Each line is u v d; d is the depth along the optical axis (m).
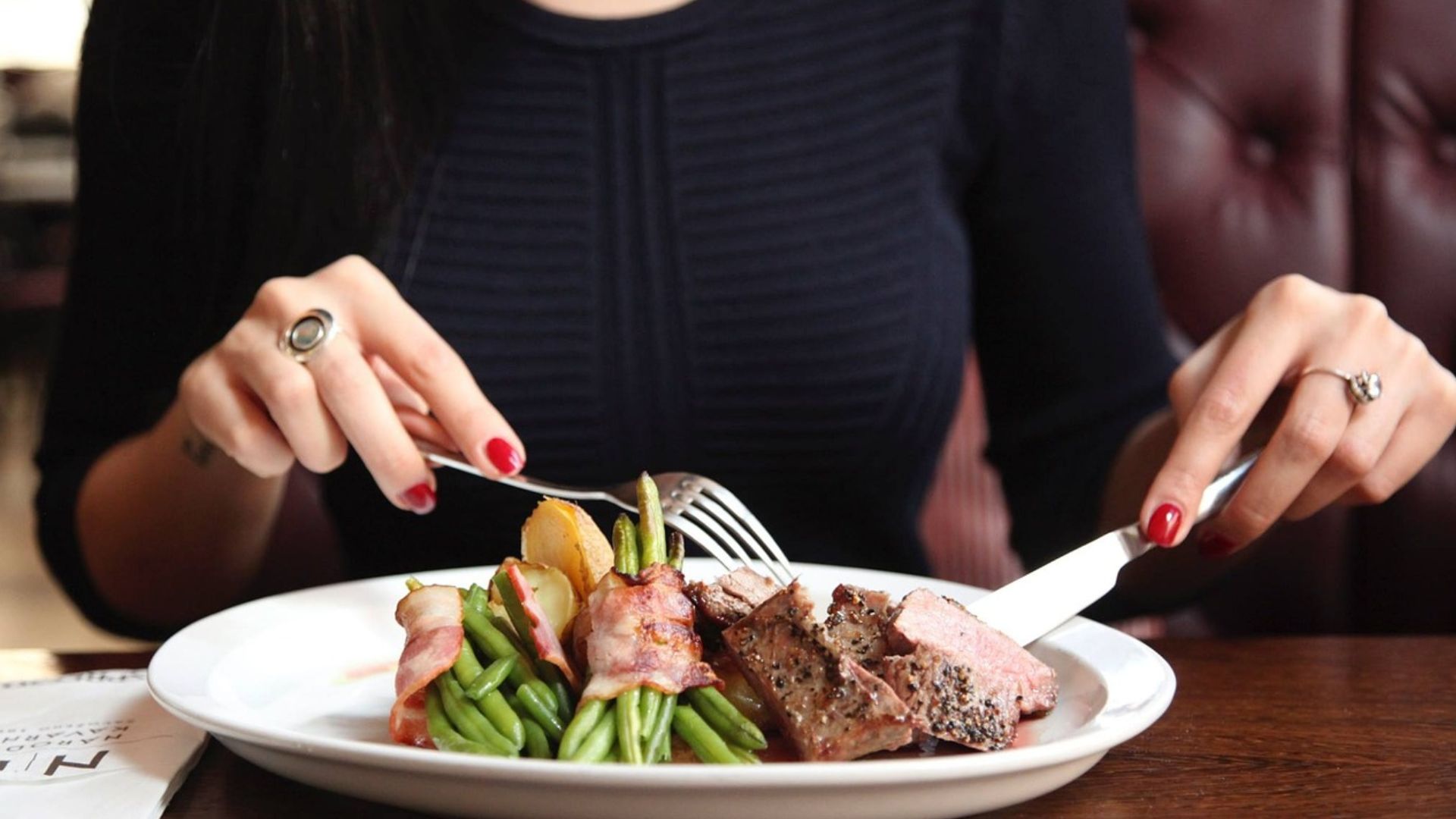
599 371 0.91
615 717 0.56
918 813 0.53
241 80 0.86
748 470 0.92
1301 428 0.70
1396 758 0.61
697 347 0.91
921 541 0.97
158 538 0.88
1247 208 1.18
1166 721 0.64
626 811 0.52
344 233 0.88
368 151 0.87
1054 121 0.97
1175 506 0.67
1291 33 1.18
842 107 0.92
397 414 0.70
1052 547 0.96
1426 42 1.16
